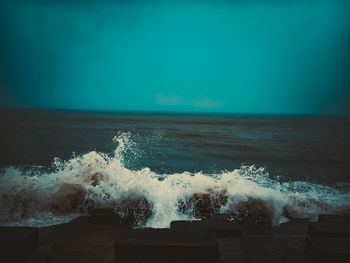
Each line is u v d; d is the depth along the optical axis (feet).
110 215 12.42
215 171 33.14
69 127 111.34
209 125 161.17
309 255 8.57
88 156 16.80
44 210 13.07
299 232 11.05
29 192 13.38
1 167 31.58
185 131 107.24
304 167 36.45
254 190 13.57
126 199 13.34
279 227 11.56
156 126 139.54
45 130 92.43
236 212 12.69
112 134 83.51
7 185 13.67
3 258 8.16
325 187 23.63
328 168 35.78
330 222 10.97
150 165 35.83
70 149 48.19
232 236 9.92
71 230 10.80
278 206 12.82
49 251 8.70
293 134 101.55
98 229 10.95
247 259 8.25
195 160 40.57
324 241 8.66
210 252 8.21
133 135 84.64
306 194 15.71
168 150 51.16
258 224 11.82
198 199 13.55
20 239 8.57
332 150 55.01
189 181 14.64
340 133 108.99
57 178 14.60
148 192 13.60
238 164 38.37
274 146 61.52
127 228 11.21
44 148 48.83
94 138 69.82
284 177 29.94
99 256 8.36
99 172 14.90
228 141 71.41
